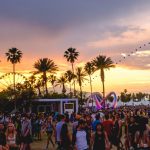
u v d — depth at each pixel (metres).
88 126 14.67
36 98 60.59
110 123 17.55
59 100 59.97
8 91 60.16
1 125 13.44
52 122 24.97
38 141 30.61
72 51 107.06
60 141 15.92
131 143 17.52
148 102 114.75
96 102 48.03
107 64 96.19
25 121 19.09
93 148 12.46
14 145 13.67
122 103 112.69
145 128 17.22
